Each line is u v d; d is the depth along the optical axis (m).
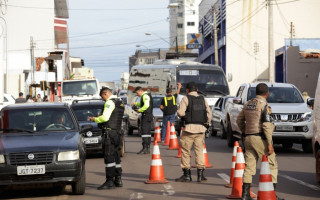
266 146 16.61
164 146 40.56
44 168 18.69
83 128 21.16
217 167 26.77
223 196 18.42
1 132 20.75
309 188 20.11
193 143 21.97
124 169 26.75
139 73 68.81
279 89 35.56
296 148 37.25
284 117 32.47
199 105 21.64
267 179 15.13
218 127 48.50
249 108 16.77
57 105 22.12
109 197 18.83
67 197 19.12
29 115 21.42
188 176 22.11
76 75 69.94
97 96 63.66
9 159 18.69
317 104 22.08
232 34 115.69
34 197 19.34
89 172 26.02
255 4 116.00
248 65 115.50
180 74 59.81
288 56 96.81
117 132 20.69
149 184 21.69
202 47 148.62
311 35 118.25
